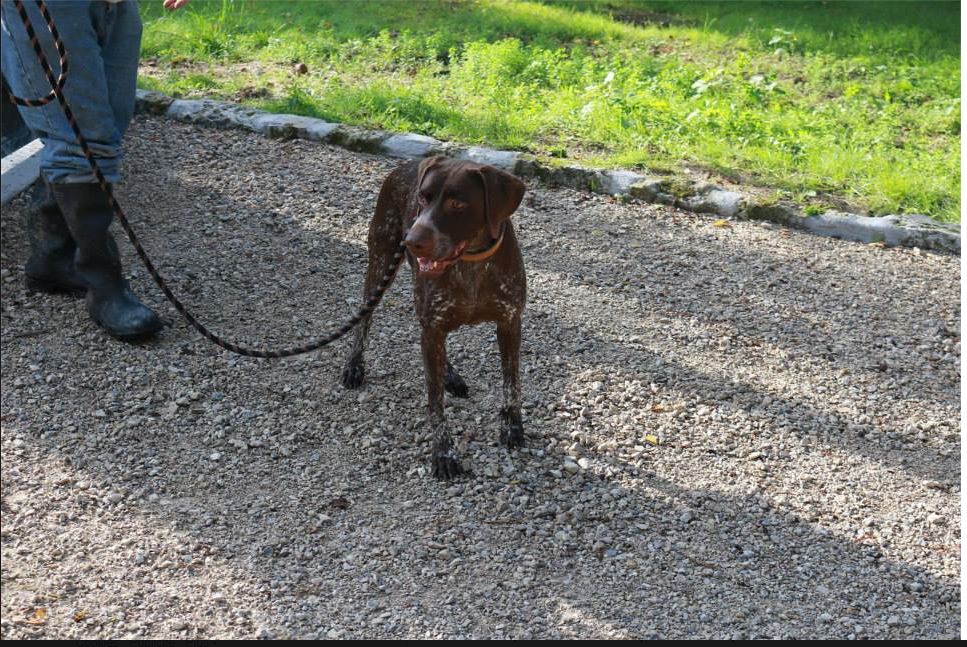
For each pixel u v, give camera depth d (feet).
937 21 26.78
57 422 13.47
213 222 16.96
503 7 27.53
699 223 17.28
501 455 13.07
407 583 11.75
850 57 23.95
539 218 17.29
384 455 13.09
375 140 18.76
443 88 21.40
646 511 12.49
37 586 11.68
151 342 14.61
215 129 19.49
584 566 11.92
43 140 14.11
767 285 15.96
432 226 11.47
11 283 15.61
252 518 12.37
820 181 17.95
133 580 11.75
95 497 12.57
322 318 15.12
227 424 13.48
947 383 14.32
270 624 11.37
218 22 25.18
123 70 14.51
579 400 13.85
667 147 18.90
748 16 27.63
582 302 15.52
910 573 11.95
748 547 12.16
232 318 15.10
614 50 24.52
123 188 17.61
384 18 26.40
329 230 16.85
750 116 19.65
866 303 15.66
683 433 13.46
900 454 13.30
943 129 19.79
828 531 12.35
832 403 13.97
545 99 20.92
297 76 22.27
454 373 13.87
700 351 14.71
